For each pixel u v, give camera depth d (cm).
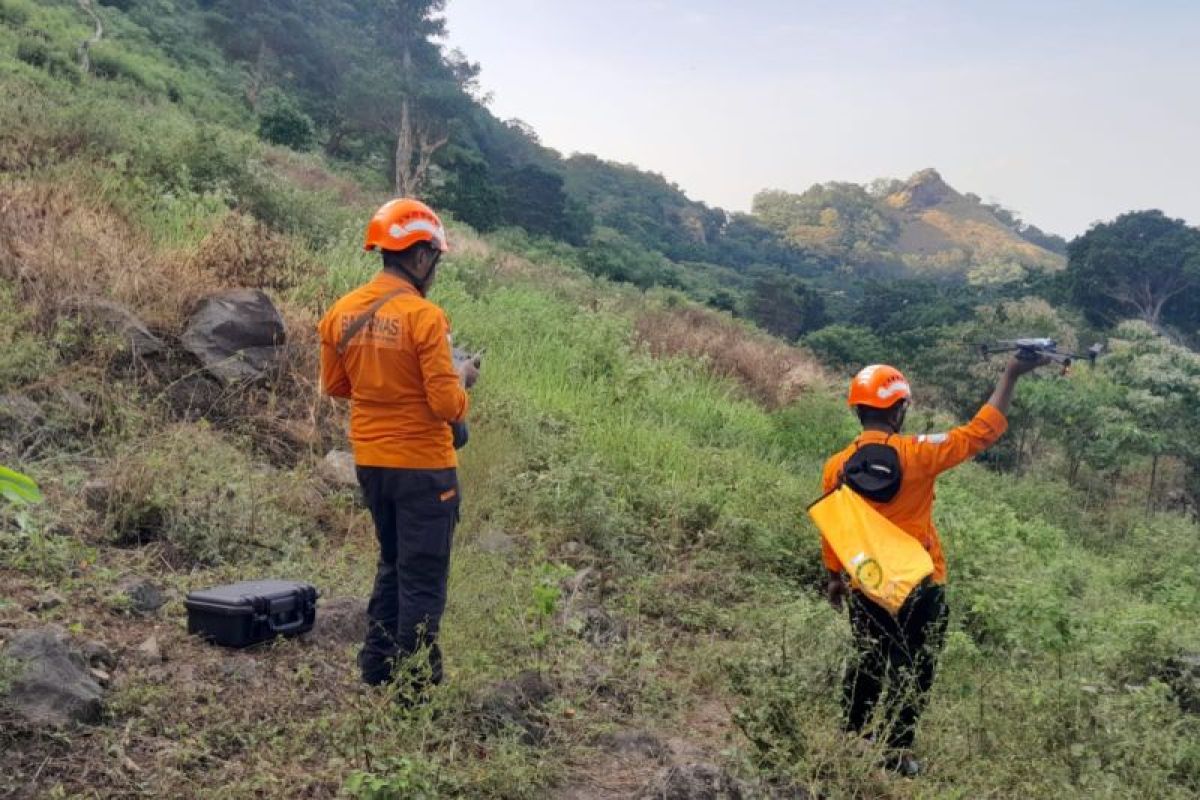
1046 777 443
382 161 6106
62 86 2188
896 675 452
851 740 438
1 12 3566
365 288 432
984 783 440
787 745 435
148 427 719
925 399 2803
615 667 552
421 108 6988
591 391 1270
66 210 955
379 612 452
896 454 451
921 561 434
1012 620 674
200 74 5978
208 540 580
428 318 415
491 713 449
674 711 518
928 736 476
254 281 1016
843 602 545
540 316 1513
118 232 967
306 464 770
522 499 802
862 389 470
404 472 426
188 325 844
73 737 377
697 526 870
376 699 428
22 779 347
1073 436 2502
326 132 6544
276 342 862
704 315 2784
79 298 802
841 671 475
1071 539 1705
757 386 1836
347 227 1434
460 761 411
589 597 661
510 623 546
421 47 9725
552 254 5738
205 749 387
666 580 736
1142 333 3384
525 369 1245
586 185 15612
